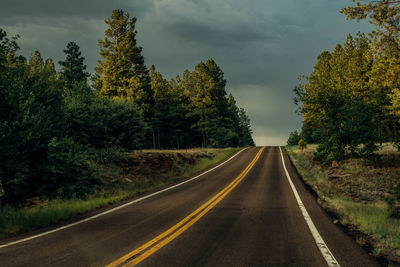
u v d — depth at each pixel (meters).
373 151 25.25
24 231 7.39
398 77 18.97
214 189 15.67
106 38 47.47
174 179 20.66
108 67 42.16
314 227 7.32
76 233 6.88
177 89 74.62
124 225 7.70
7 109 11.32
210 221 8.08
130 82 41.91
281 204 11.05
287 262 4.75
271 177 21.30
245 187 16.38
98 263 4.71
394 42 15.72
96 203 11.25
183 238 6.27
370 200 14.05
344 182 18.45
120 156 20.92
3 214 8.67
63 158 14.12
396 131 24.17
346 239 6.20
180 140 74.12
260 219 8.34
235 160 36.47
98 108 21.92
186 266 4.56
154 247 5.60
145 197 13.34
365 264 4.68
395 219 8.67
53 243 5.99
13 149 11.57
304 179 19.89
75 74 54.88
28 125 11.99
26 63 15.98
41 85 16.45
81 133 19.80
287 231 6.92
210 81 66.25
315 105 26.91
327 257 5.01
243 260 4.84
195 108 69.56
